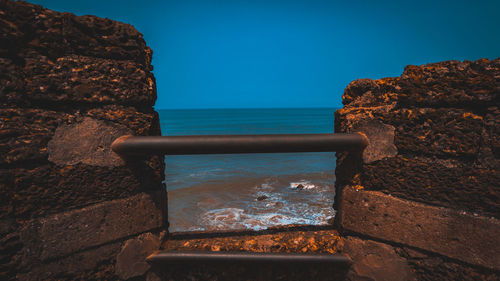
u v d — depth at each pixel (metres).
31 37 1.16
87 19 1.25
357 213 1.50
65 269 1.27
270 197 10.16
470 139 1.22
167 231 1.62
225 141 1.24
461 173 1.24
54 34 1.19
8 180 1.12
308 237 1.57
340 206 1.59
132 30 1.37
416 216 1.34
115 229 1.37
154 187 1.52
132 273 1.44
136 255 1.45
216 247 1.50
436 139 1.29
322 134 1.32
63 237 1.25
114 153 1.33
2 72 1.09
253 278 1.50
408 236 1.37
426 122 1.31
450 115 1.26
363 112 1.49
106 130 1.32
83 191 1.28
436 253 1.31
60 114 1.23
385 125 1.42
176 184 12.12
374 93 1.55
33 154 1.16
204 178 13.28
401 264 1.40
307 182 12.40
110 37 1.31
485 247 1.20
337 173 1.68
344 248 1.54
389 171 1.41
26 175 1.15
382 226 1.43
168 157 19.27
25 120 1.15
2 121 1.10
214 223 7.83
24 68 1.14
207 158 18.89
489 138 1.18
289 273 1.51
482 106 1.20
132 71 1.37
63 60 1.21
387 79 1.50
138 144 1.26
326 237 1.58
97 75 1.28
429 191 1.31
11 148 1.12
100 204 1.32
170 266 1.51
